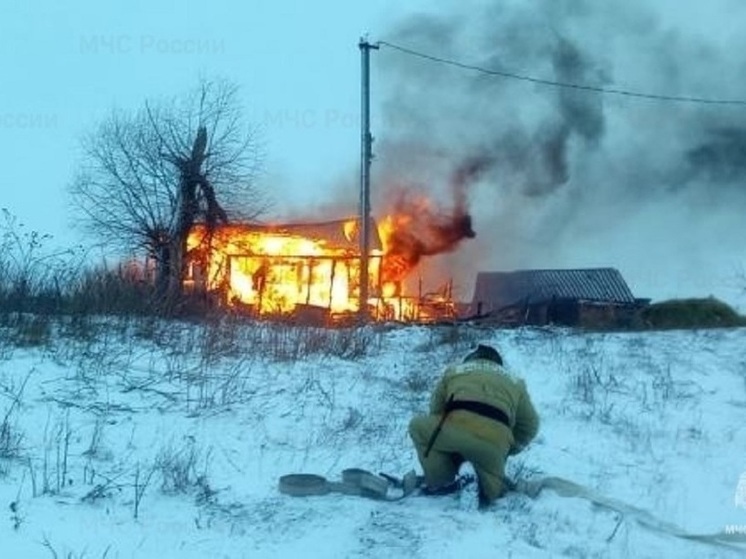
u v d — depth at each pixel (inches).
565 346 560.4
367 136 1089.4
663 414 426.3
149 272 767.7
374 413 402.0
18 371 407.2
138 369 427.8
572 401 438.0
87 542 262.5
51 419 357.1
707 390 469.4
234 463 335.9
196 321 548.1
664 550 280.4
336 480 327.0
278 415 389.4
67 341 461.7
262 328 535.2
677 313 810.8
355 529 282.8
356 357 506.3
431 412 324.8
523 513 297.4
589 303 1036.5
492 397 311.6
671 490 335.3
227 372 437.4
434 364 494.9
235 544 272.8
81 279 554.9
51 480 301.3
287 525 285.1
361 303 1016.9
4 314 491.2
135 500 292.8
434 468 311.4
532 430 322.7
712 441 393.4
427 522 285.9
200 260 1068.5
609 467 354.9
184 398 394.9
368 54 1101.7
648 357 529.0
